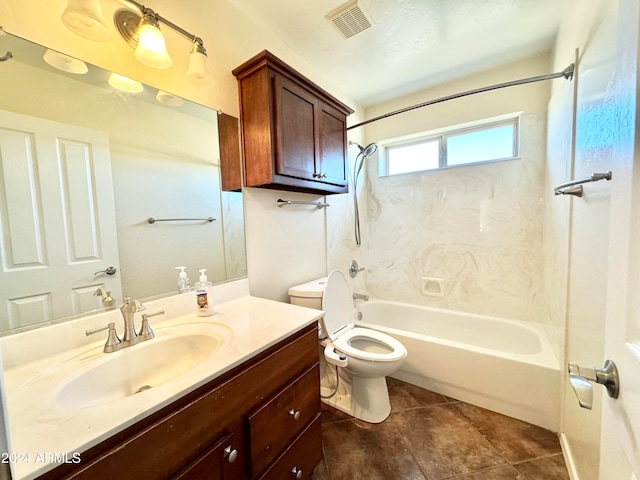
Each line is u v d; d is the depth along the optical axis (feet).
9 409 2.05
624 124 1.53
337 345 5.44
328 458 4.54
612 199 1.72
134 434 1.99
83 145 3.18
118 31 3.40
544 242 6.59
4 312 2.64
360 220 9.10
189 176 4.26
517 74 6.79
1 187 2.64
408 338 6.48
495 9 4.99
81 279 3.17
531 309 7.07
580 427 3.70
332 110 5.92
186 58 4.12
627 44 1.50
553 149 5.79
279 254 5.85
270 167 4.52
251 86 4.63
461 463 4.38
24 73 2.76
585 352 3.45
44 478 1.59
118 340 3.04
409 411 5.62
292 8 4.89
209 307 4.01
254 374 2.94
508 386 5.38
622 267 1.54
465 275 7.93
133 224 3.64
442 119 7.82
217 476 2.53
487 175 7.45
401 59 6.51
